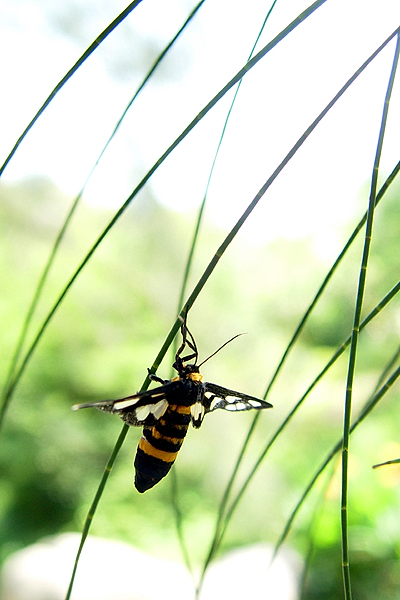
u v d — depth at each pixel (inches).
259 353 33.4
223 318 34.6
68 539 22.3
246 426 31.6
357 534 17.2
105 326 35.3
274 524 26.6
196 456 32.5
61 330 34.7
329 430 28.2
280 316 33.6
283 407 30.6
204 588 19.0
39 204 35.5
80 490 32.6
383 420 25.9
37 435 32.8
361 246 28.8
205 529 30.0
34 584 19.9
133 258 36.6
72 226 36.1
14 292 34.8
